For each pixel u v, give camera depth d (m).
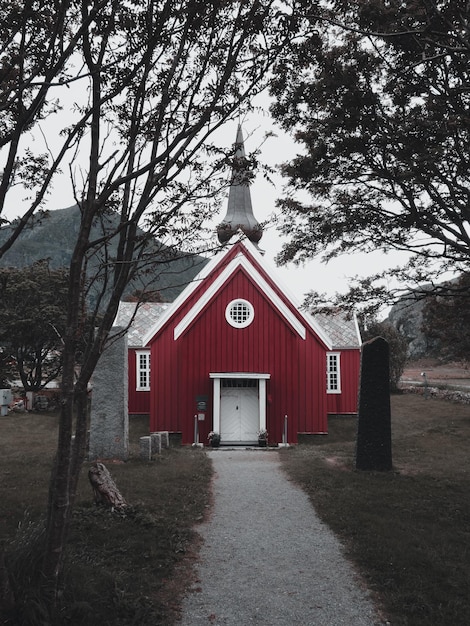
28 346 27.20
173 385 21.86
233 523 8.77
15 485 10.28
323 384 22.00
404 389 32.78
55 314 25.70
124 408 13.62
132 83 5.20
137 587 5.95
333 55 7.96
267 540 7.95
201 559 7.16
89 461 13.22
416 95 8.09
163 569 6.61
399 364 33.06
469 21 6.23
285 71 5.61
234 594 6.11
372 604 5.89
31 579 4.94
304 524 8.71
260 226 6.24
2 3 4.55
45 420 22.03
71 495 5.12
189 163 5.23
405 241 9.79
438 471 12.30
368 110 8.15
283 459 14.85
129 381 26.36
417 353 62.72
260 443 19.30
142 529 7.84
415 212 8.79
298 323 20.42
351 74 7.88
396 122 7.90
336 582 6.46
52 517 4.89
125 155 4.91
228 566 6.94
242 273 20.64
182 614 5.59
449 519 8.68
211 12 4.90
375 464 12.65
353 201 9.74
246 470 13.12
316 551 7.50
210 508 9.62
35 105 4.25
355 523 8.54
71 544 7.02
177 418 21.72
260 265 22.73
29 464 12.48
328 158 8.74
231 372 20.08
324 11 6.38
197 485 10.98
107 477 8.95
